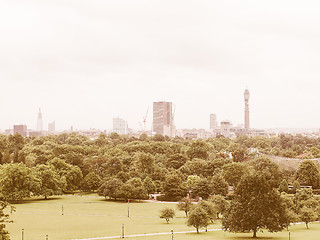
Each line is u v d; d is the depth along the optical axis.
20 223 162.00
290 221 146.38
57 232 143.38
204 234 138.12
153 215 182.38
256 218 128.12
